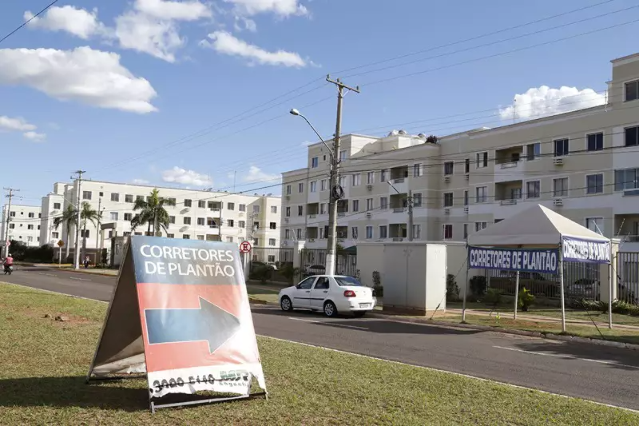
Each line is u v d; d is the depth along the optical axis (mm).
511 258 17125
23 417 5535
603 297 22484
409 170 54438
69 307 16844
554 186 42281
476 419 6203
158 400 6363
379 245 31047
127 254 6961
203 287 6805
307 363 9086
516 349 12875
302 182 69812
